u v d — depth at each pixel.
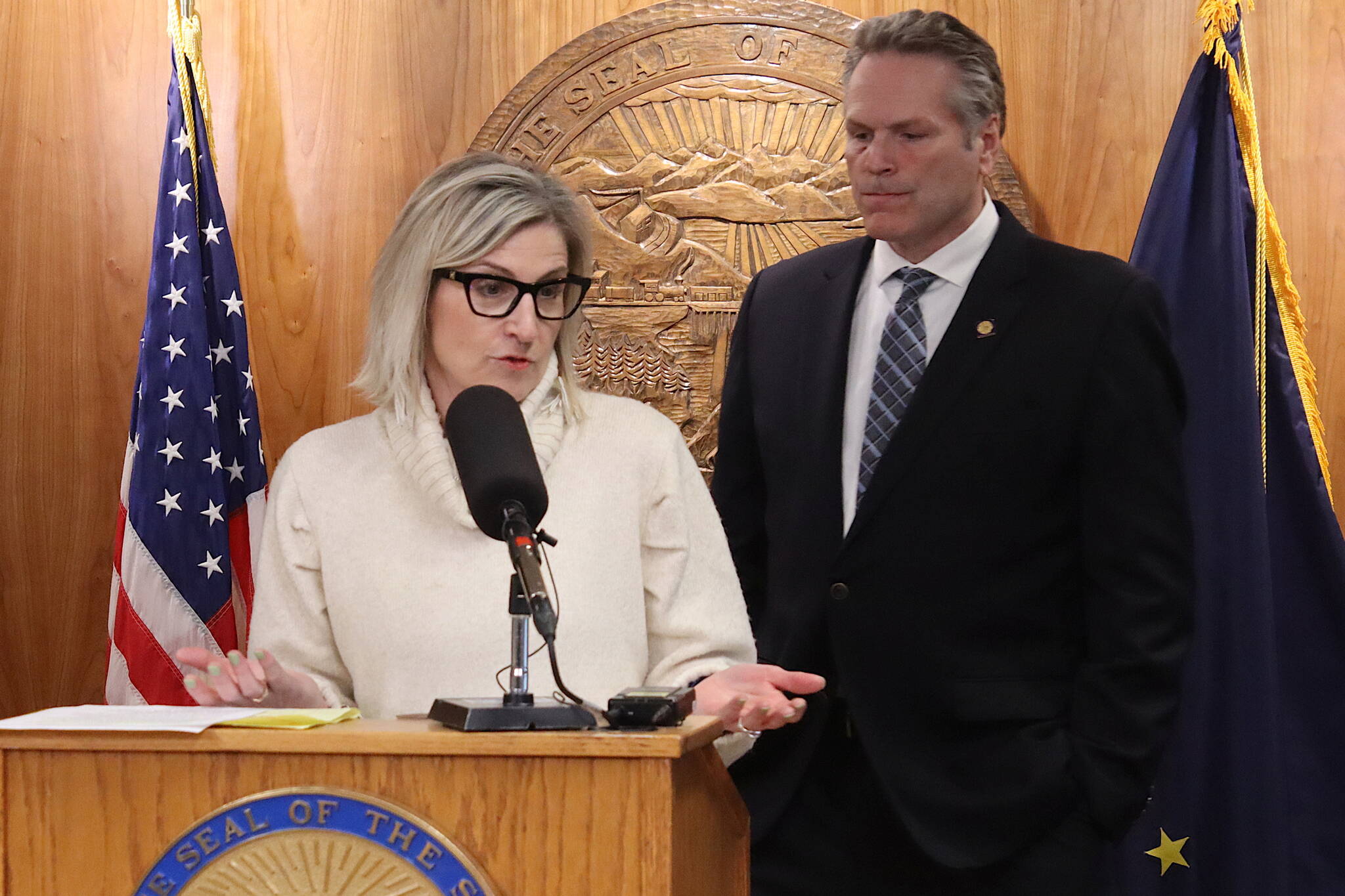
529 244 2.94
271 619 3.00
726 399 4.22
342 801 1.92
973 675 3.58
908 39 3.79
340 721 2.11
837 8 5.25
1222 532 4.46
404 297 2.98
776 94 5.23
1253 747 4.31
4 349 5.47
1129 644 3.44
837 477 3.82
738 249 5.24
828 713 3.72
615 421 3.12
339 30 5.47
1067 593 3.66
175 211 5.07
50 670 5.40
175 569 4.88
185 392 4.96
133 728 1.97
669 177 5.27
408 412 3.03
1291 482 4.61
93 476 5.43
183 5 5.18
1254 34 5.06
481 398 2.32
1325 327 5.00
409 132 5.43
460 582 2.88
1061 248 3.82
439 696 2.83
